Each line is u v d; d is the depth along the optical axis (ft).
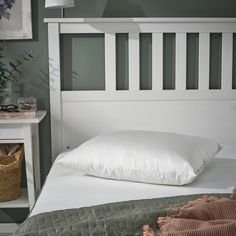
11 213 9.52
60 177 7.07
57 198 6.04
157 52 8.94
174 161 6.56
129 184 6.70
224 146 8.95
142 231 4.71
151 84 9.17
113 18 8.76
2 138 8.25
